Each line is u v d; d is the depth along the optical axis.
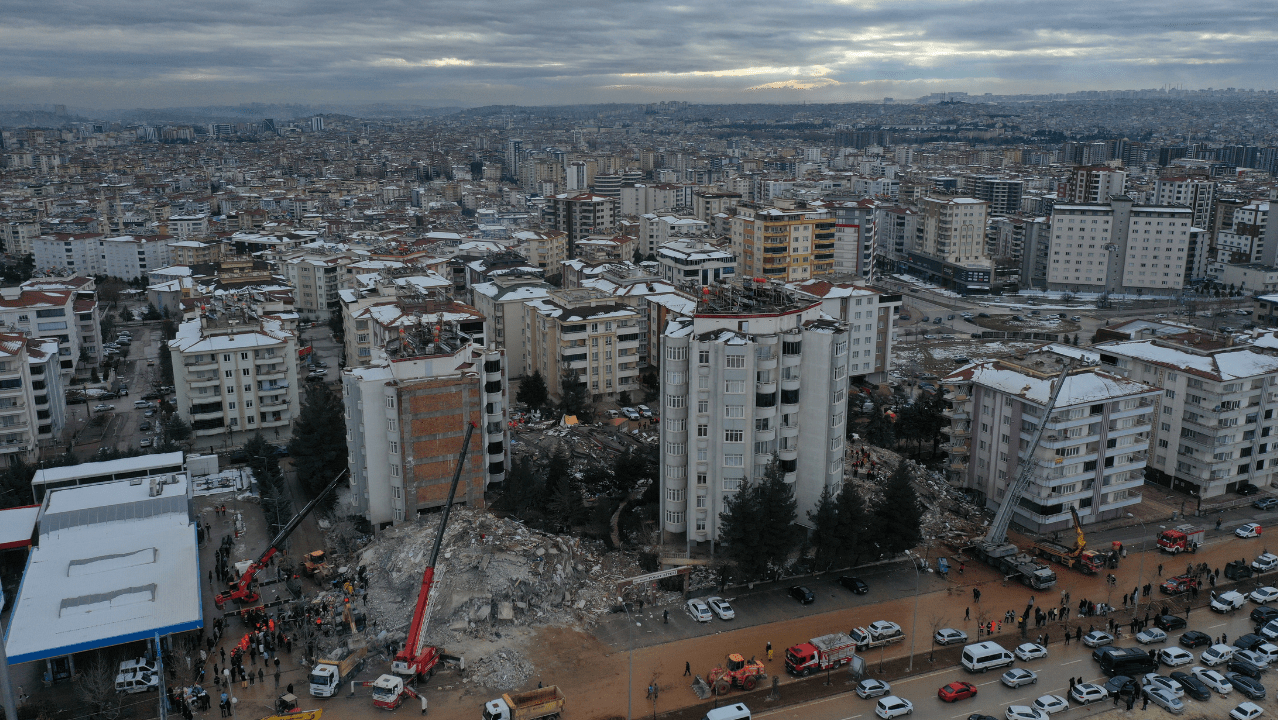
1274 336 172.88
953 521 151.88
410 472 142.62
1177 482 166.75
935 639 116.44
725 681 105.50
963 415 162.12
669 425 133.75
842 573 134.88
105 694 103.25
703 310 135.38
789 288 147.62
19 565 137.25
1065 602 124.69
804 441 137.00
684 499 136.50
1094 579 133.12
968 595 128.75
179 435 190.62
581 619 121.50
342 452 163.25
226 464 185.38
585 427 199.00
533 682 107.19
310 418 165.50
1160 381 167.38
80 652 109.38
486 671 108.62
